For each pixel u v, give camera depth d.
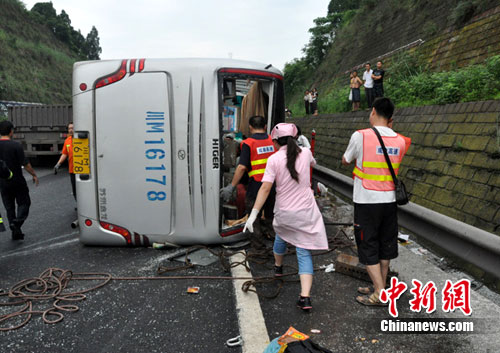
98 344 2.89
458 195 5.52
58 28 69.75
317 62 34.66
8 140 5.36
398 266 4.23
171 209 4.90
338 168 11.31
